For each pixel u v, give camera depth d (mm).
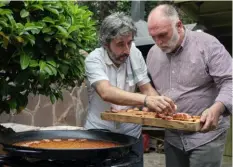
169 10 1977
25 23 1760
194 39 2072
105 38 1834
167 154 2268
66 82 2078
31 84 1926
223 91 1939
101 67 1923
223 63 2002
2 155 1482
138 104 1776
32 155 1387
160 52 2178
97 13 7465
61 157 1372
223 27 6680
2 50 1770
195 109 2084
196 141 2088
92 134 1853
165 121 1706
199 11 5664
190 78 2070
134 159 1560
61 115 4406
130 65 2033
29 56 1732
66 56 1850
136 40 5625
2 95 1814
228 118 2143
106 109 1997
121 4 7641
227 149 5363
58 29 1737
